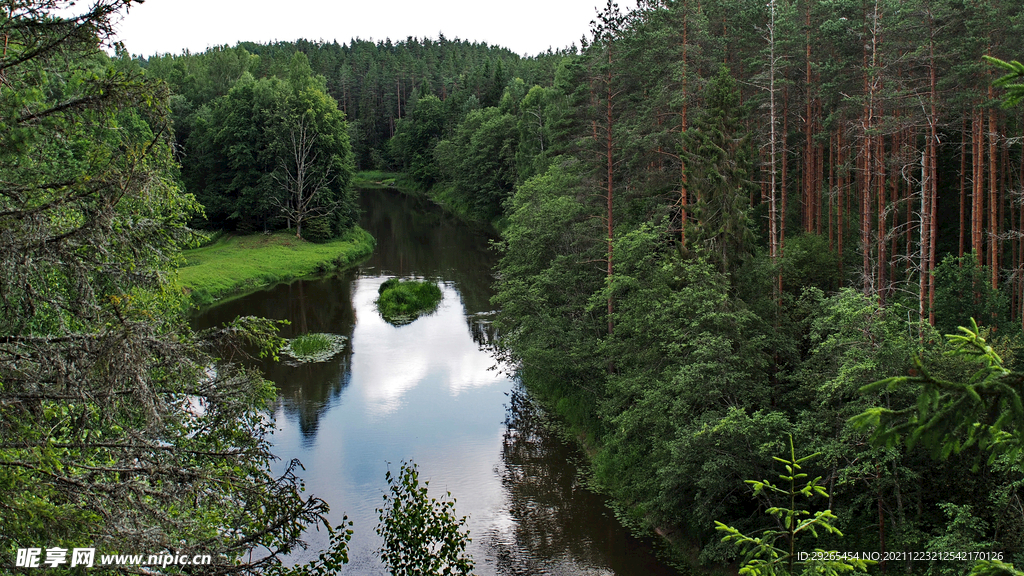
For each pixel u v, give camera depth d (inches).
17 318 336.5
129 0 315.9
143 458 357.7
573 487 1034.7
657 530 916.0
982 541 626.5
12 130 317.7
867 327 718.5
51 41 311.9
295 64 3302.2
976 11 1081.4
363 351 1630.2
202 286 2078.0
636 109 1477.6
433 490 1015.0
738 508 840.3
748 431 739.4
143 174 332.8
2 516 276.1
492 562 847.7
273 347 436.5
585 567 839.1
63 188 323.9
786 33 1359.5
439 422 1250.0
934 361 669.3
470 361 1574.8
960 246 1311.5
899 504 693.9
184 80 3681.1
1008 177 1520.7
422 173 4734.3
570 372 1275.8
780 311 933.8
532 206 1547.7
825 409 761.0
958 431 217.2
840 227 1350.9
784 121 1471.5
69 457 342.0
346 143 2992.1
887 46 1182.3
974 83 1130.0
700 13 1396.4
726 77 1119.6
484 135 3629.4
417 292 2089.1
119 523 311.4
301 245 2684.5
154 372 369.1
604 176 1396.4
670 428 863.7
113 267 339.3
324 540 865.5
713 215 1005.8
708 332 826.2
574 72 1381.6
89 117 332.5
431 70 6884.8
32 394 308.5
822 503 810.2
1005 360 754.2
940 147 1587.1
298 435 1182.9
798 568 703.1
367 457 1106.1
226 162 2807.6
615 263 1247.5
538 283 1343.5
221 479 375.2
